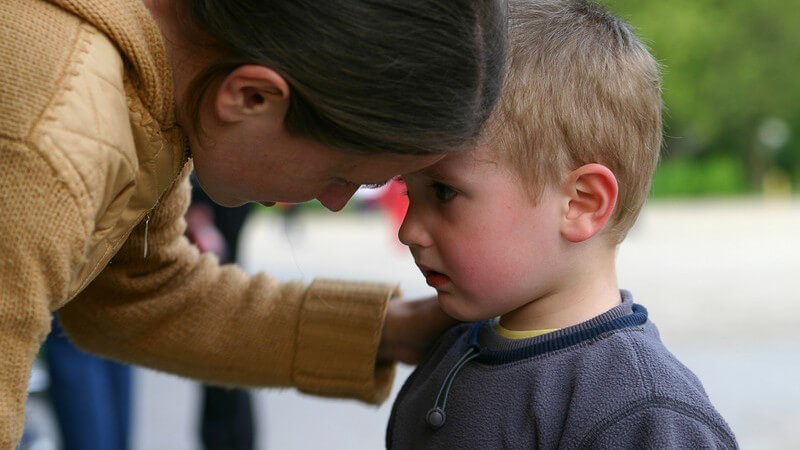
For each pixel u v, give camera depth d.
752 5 34.94
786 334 7.37
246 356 1.98
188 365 2.01
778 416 5.15
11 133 1.26
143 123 1.43
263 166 1.46
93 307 1.96
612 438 1.50
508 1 1.60
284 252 13.51
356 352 1.94
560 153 1.62
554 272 1.65
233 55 1.38
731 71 35.00
